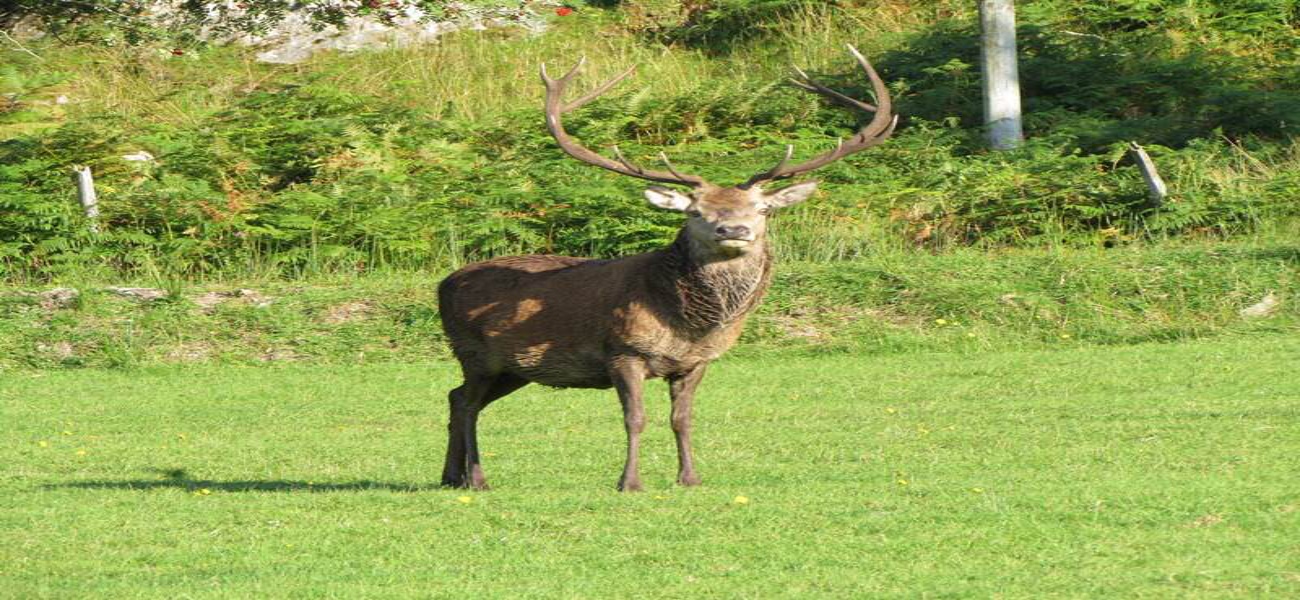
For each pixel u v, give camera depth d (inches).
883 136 1355.8
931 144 3009.4
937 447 1491.1
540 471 1435.8
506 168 2967.5
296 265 2652.6
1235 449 1402.6
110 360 2249.0
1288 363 1932.8
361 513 1196.5
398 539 1098.1
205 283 2613.2
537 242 2721.5
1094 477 1279.5
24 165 2871.6
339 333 2319.1
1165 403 1692.9
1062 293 2322.8
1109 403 1713.8
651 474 1393.9
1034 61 3383.4
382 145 3056.1
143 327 2324.1
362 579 986.1
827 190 2822.3
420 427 1748.3
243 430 1742.1
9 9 3125.0
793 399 1855.3
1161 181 2679.6
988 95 3065.9
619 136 3223.4
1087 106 3282.5
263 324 2337.6
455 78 3622.0
